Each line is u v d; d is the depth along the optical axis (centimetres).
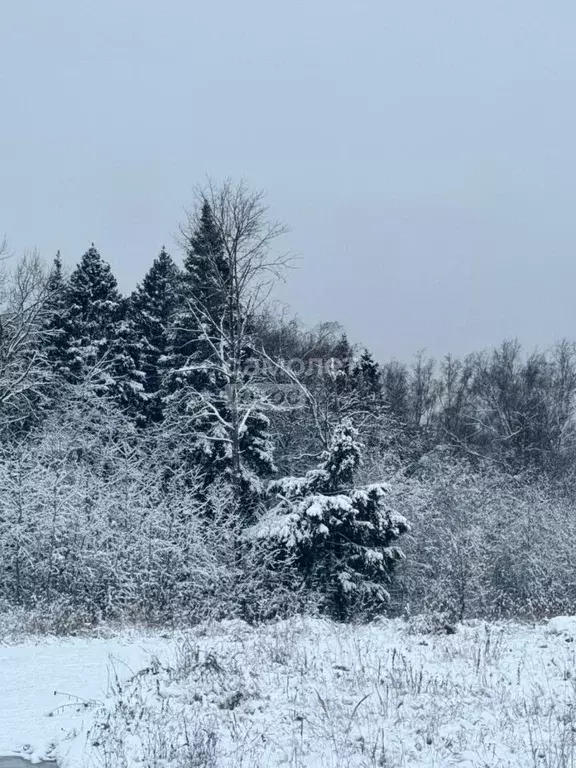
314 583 2267
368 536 2286
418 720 891
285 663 1188
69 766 757
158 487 2362
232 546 2195
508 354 5709
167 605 1980
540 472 4184
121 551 1992
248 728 859
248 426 2603
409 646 1349
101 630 1603
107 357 3509
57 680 1095
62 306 3550
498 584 2531
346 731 845
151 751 782
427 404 6231
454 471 3288
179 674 1096
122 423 3077
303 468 3119
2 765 773
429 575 2600
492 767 733
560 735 820
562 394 5288
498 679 1099
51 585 1933
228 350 2598
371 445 3375
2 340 3022
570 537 2609
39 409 3097
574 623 1587
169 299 3844
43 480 2108
